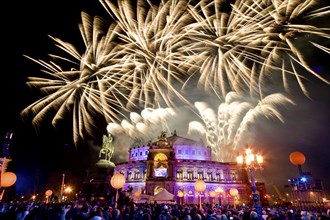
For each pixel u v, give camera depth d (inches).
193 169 3211.1
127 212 711.7
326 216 599.2
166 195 1710.1
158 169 3095.5
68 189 3198.8
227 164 3329.2
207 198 3041.3
